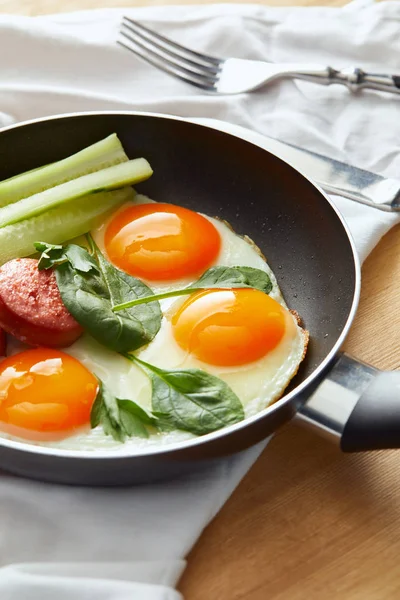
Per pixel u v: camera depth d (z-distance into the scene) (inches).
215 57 24.1
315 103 23.6
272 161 20.7
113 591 16.8
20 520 17.6
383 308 20.5
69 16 24.5
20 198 20.3
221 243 20.5
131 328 18.5
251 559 17.5
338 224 19.6
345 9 24.8
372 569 17.4
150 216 20.3
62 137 21.3
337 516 17.9
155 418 17.9
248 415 18.4
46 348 18.6
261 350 18.7
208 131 21.1
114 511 17.7
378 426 17.2
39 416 17.8
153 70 24.1
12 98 23.1
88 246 20.3
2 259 19.5
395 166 22.6
